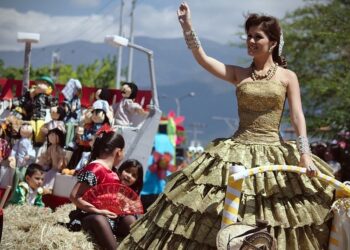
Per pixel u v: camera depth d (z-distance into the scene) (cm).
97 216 609
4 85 1302
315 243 475
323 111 2020
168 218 488
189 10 516
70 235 596
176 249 478
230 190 461
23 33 1179
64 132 1016
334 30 2103
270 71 512
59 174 930
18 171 928
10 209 707
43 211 701
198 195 480
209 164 498
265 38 508
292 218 470
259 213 472
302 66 2105
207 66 520
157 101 1009
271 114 505
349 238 478
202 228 471
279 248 461
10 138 1015
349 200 473
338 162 1295
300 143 490
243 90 508
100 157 646
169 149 1361
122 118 1044
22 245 584
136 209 634
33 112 1084
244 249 435
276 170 468
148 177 1253
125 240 520
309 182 491
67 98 1088
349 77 1895
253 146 498
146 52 1029
